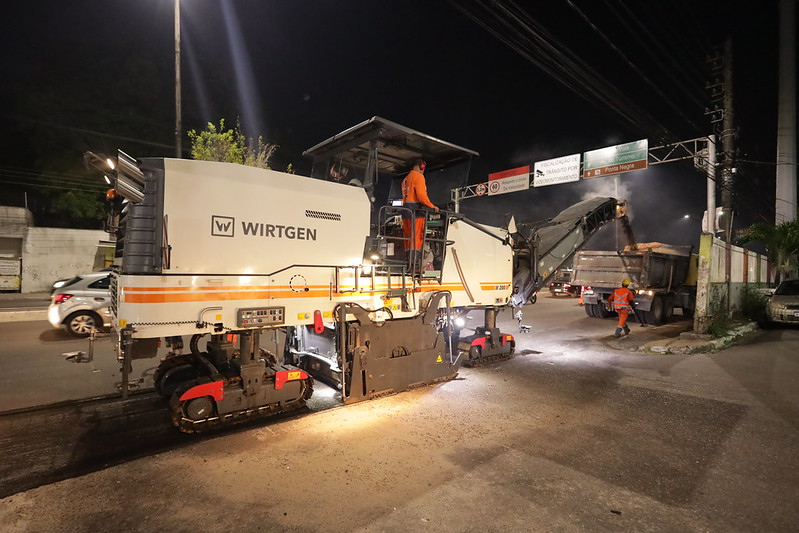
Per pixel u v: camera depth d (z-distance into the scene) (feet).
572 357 30.01
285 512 11.10
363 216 19.27
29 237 75.51
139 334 14.19
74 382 22.44
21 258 75.87
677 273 51.52
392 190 27.37
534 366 27.12
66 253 78.33
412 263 20.61
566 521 10.79
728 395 21.38
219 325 15.49
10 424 16.92
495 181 77.77
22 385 21.93
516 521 10.78
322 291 17.95
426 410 18.71
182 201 14.84
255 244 16.24
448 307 22.81
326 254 18.10
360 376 19.25
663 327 45.21
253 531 10.32
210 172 15.48
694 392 21.86
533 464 13.85
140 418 17.61
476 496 11.93
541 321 48.93
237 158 50.06
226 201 15.66
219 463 13.76
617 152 62.64
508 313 55.52
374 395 19.76
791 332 42.09
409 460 14.07
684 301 53.11
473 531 10.37
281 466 13.60
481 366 26.78
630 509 11.37
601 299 49.16
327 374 21.08
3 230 74.90
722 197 49.26
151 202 14.49
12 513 10.98
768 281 69.10
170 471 13.23
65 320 33.22
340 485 12.46
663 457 14.47
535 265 28.32
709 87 50.06
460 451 14.78
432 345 22.11
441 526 10.55
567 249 30.27
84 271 79.77
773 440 15.93
